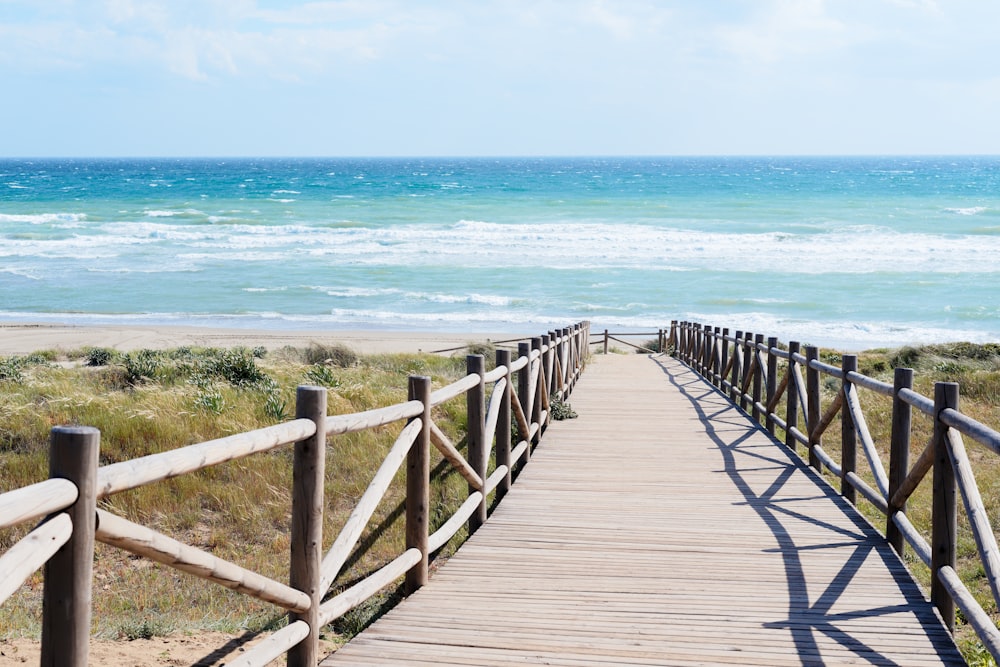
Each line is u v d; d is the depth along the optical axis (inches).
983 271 1750.7
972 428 169.2
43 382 514.0
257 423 414.9
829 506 290.4
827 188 4626.0
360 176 6314.0
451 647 173.3
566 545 245.9
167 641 202.8
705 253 2028.8
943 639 177.9
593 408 526.6
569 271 1776.6
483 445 268.7
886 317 1338.6
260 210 3051.2
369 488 181.3
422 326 1274.6
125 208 3102.9
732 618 189.8
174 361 643.5
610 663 165.6
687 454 380.5
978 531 165.8
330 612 162.9
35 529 90.0
